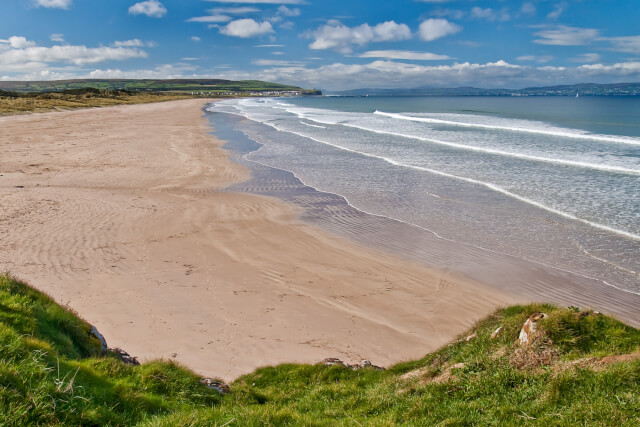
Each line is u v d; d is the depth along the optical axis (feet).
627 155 94.43
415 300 35.65
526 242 47.32
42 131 135.54
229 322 31.45
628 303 34.53
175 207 58.80
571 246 45.85
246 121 202.39
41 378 15.89
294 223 54.44
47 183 69.21
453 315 33.37
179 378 22.12
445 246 47.01
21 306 22.06
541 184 70.90
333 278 39.32
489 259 43.45
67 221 50.70
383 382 23.27
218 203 61.98
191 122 190.29
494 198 64.23
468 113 248.32
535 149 104.94
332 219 56.29
